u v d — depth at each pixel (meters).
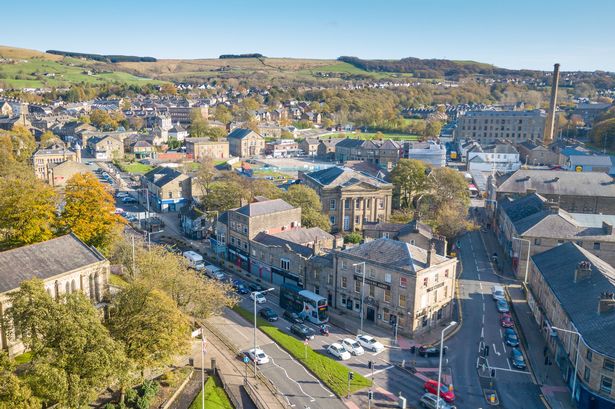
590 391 57.66
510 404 60.88
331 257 90.88
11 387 43.09
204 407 55.78
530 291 91.31
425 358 71.62
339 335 78.62
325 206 136.88
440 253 99.25
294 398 59.81
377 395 61.34
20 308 50.09
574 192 137.38
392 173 158.12
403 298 78.00
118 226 96.06
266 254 102.25
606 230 102.44
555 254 88.38
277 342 74.44
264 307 88.94
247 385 60.97
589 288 71.06
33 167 184.12
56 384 45.22
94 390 48.84
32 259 64.00
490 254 123.81
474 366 69.75
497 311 89.06
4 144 180.12
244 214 107.75
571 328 65.00
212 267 105.62
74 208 88.50
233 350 70.81
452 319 85.25
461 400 61.22
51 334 48.69
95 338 49.75
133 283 62.97
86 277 69.00
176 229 138.00
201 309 73.44
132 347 55.22
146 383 56.19
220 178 170.62
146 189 161.00
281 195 132.12
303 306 83.94
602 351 56.94
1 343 57.94
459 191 145.75
